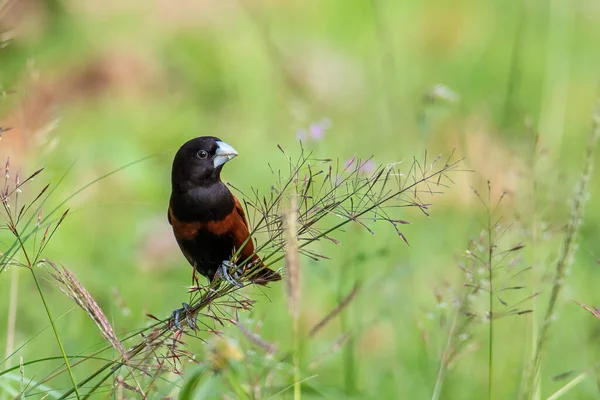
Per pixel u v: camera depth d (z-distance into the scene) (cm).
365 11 2398
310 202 702
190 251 908
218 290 675
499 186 1322
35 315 1075
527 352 838
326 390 833
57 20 1886
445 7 2453
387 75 1518
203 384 723
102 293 1145
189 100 1947
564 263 702
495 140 1409
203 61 2006
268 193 1580
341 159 1479
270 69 1952
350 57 2141
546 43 2258
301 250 645
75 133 1664
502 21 2394
